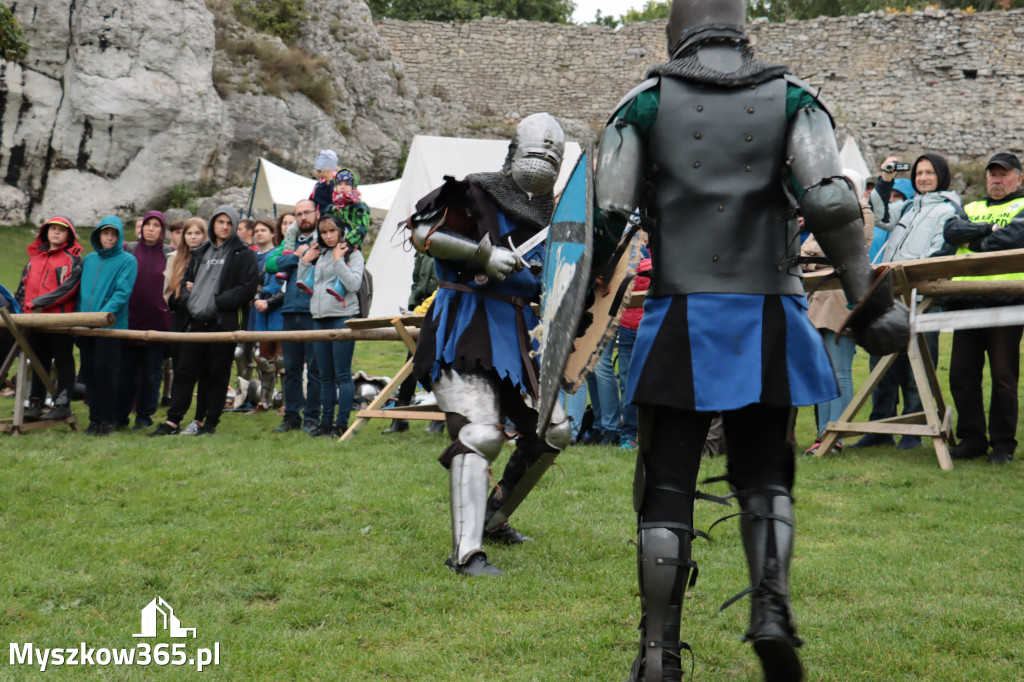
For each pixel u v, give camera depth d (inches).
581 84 1429.6
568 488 207.5
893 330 95.3
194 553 160.4
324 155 370.0
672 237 96.1
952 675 109.0
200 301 294.0
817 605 133.7
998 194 244.7
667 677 92.1
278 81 1122.7
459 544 149.3
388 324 261.3
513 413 160.7
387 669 113.5
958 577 142.9
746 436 98.3
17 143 985.5
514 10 1800.0
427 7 1742.1
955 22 1317.7
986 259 107.7
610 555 159.8
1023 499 190.9
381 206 637.9
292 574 148.5
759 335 93.7
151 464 231.0
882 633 121.8
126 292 302.4
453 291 153.1
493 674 112.3
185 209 1010.1
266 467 226.4
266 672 113.4
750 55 99.2
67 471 220.5
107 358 291.4
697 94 95.7
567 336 96.6
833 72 1350.9
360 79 1277.1
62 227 320.5
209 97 1050.1
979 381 241.3
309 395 300.2
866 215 244.7
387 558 157.2
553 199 153.5
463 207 147.5
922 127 1323.8
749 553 94.4
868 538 167.9
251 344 374.0
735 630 125.0
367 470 224.2
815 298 259.6
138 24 1011.3
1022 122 1296.8
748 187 94.4
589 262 94.7
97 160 1009.5
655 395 94.2
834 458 243.1
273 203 652.1
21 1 976.9
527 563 154.8
